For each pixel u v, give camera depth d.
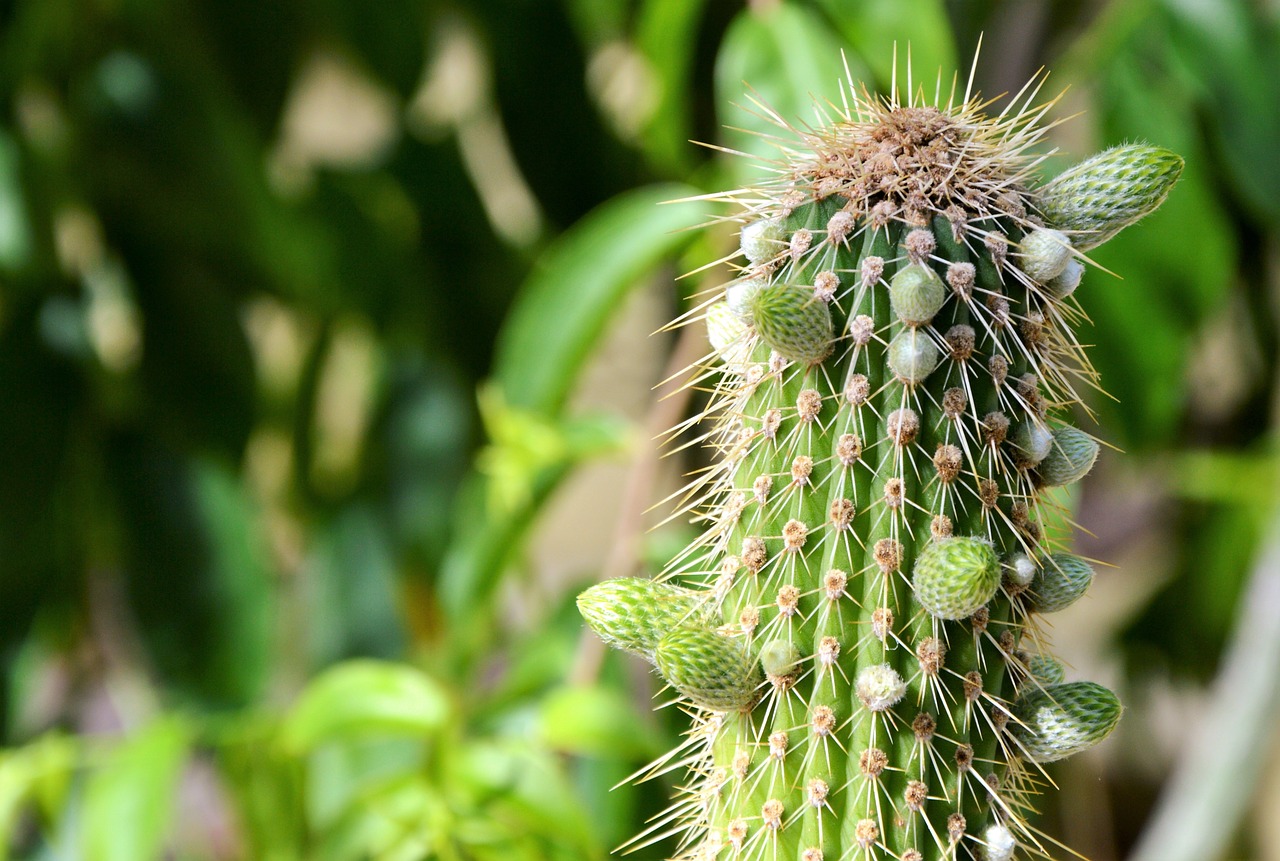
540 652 1.52
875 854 1.01
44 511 1.81
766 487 1.02
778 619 1.02
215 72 1.89
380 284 1.93
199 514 1.86
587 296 1.39
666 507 1.80
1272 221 1.48
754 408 1.03
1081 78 1.50
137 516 1.85
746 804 1.03
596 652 1.37
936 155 1.01
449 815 1.26
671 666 1.02
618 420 1.47
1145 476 1.91
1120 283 1.48
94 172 1.83
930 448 1.01
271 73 1.95
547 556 2.68
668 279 1.96
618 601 1.05
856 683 1.01
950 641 1.01
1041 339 1.02
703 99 1.75
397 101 1.98
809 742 1.02
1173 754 2.35
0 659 1.79
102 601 2.00
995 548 1.02
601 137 1.93
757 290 1.02
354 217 1.91
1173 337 1.49
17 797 1.34
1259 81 1.43
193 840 1.87
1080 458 1.03
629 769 1.41
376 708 1.28
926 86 1.29
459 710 1.42
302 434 2.00
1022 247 1.01
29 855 1.68
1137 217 1.03
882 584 1.01
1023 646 1.07
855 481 1.01
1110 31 1.48
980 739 1.02
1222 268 1.47
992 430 1.01
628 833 1.40
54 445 1.81
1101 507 2.16
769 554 1.02
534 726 1.32
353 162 1.96
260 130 1.97
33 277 1.79
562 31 1.88
